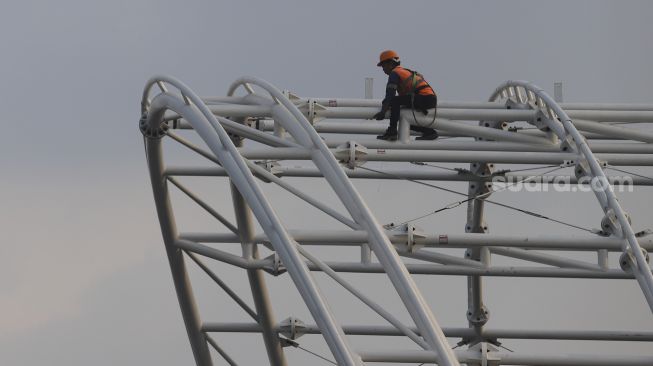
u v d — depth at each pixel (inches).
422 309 1221.7
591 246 1446.9
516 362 1489.9
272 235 1253.7
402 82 1513.3
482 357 1444.4
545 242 1456.7
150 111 1510.8
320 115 1563.7
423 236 1469.0
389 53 1530.5
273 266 1596.9
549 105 1534.2
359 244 1466.5
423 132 1561.3
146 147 1582.2
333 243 1457.9
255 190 1285.7
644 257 1406.3
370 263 1531.7
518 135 1561.3
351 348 1186.6
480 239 1464.1
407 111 1537.9
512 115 1562.5
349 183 1341.0
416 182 1599.4
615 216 1454.2
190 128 1598.2
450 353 1198.9
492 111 1562.5
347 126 1583.4
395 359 1418.6
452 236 1466.5
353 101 1585.9
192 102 1428.4
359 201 1318.9
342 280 1286.9
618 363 1498.5
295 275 1225.4
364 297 1268.5
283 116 1466.5
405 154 1526.8
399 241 1472.7
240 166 1309.1
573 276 1530.5
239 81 1523.1
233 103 1536.7
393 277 1249.4
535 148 1560.0
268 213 1266.0
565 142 1520.7
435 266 1550.2
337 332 1187.3
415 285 1249.4
